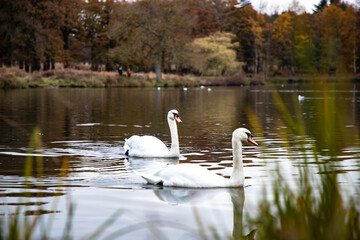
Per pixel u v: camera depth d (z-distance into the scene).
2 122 19.27
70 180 8.66
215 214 6.31
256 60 94.88
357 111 25.41
